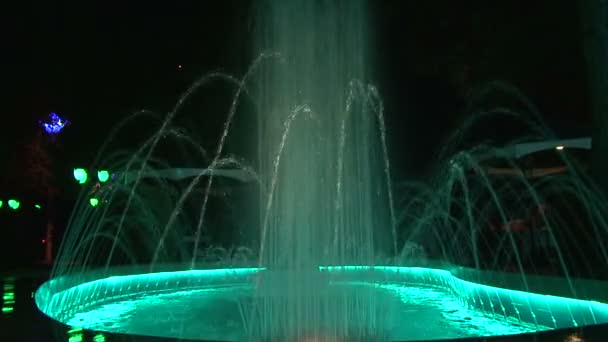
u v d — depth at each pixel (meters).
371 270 5.50
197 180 14.32
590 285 5.71
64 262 12.10
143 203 13.52
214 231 14.30
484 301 6.86
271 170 7.29
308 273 4.99
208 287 9.73
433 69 13.51
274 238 6.34
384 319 4.99
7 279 7.13
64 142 15.66
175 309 7.28
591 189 9.65
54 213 14.05
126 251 13.05
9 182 13.46
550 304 6.04
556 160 12.23
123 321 6.43
